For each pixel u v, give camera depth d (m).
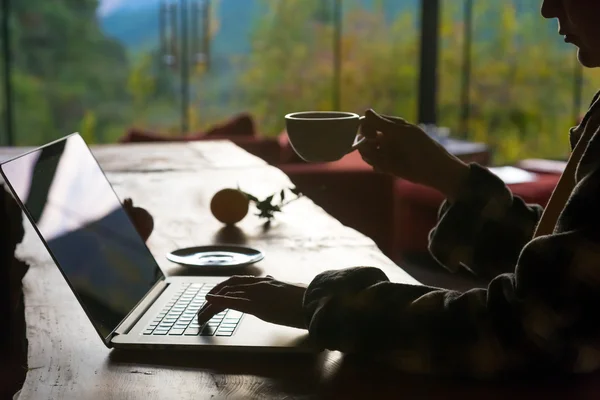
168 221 1.86
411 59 6.33
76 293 1.01
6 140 5.98
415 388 0.90
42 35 6.30
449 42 6.23
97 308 1.04
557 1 0.97
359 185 4.07
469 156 4.67
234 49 6.34
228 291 1.09
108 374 0.95
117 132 6.56
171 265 1.48
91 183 1.31
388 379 0.93
